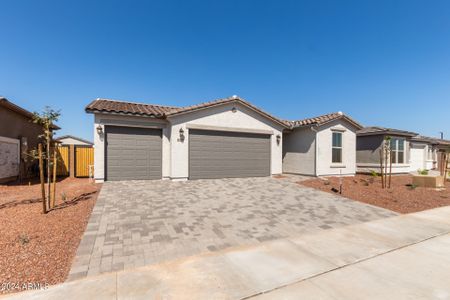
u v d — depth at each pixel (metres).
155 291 3.37
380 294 3.40
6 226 5.50
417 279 3.80
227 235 5.57
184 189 10.58
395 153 18.59
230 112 14.03
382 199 9.55
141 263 4.17
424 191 11.40
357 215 7.45
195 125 13.09
